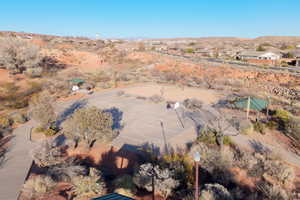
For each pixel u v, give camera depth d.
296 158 13.60
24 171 12.10
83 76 42.91
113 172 13.12
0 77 34.72
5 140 16.31
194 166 12.28
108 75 44.22
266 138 16.34
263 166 12.02
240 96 28.55
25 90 31.47
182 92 31.84
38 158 12.83
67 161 13.15
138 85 36.94
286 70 41.12
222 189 9.26
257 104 22.02
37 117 17.17
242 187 10.71
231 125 18.95
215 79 39.81
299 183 11.05
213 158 12.22
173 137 17.16
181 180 10.84
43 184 10.23
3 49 37.19
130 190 10.10
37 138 16.77
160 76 43.56
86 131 14.38
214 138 15.63
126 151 15.12
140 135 17.61
